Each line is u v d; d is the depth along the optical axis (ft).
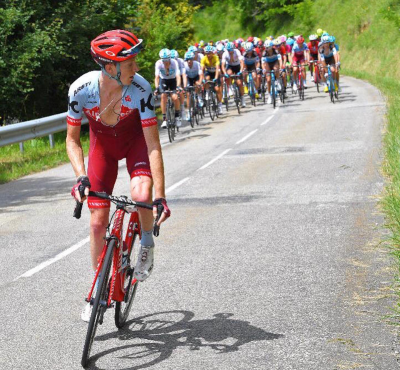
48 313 25.90
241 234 36.32
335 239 33.83
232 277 28.86
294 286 27.09
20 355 21.90
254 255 32.07
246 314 24.32
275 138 77.20
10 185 60.70
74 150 22.20
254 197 45.96
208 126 99.09
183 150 74.54
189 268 30.60
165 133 98.32
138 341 22.45
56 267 32.48
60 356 21.61
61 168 69.92
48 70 103.04
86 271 31.42
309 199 43.88
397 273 27.48
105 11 108.17
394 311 23.41
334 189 46.42
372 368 19.29
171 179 56.03
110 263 20.66
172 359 20.80
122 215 22.07
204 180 54.24
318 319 23.34
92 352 21.77
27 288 29.35
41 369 20.71
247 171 56.90
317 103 114.52
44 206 48.85
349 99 115.14
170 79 86.74
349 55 220.02
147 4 166.61
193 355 20.99
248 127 91.71
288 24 293.23
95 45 20.81
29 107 107.55
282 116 100.83
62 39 103.55
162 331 23.21
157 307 25.72
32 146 85.20
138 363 20.66
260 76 126.62
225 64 114.21
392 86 131.85
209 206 44.19
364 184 47.16
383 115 87.40
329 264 29.71
